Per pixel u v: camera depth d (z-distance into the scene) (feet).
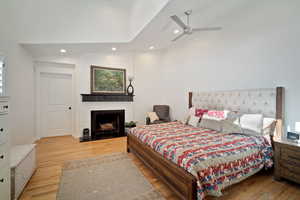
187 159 5.29
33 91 12.43
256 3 9.00
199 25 11.32
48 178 7.12
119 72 15.89
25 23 9.59
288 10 7.73
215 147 6.27
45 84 14.30
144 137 8.48
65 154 10.12
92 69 14.65
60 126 15.06
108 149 11.16
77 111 14.08
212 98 11.71
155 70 17.49
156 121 14.88
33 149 7.47
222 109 10.96
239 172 6.01
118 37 11.55
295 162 6.26
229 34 10.54
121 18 11.65
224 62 10.94
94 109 14.53
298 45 7.42
